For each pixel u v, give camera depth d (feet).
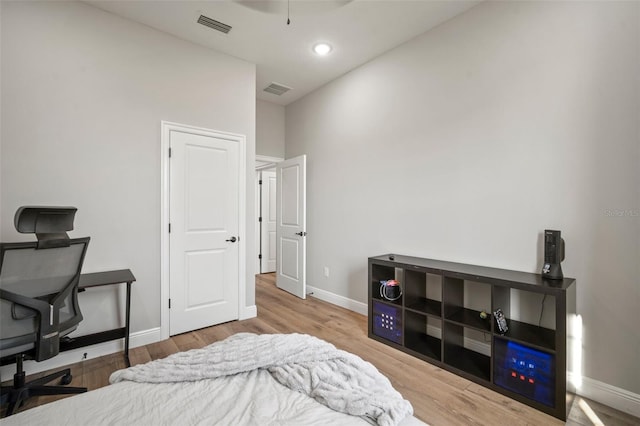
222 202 10.43
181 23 8.85
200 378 3.75
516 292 7.39
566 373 5.71
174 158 9.44
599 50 6.19
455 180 8.61
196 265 9.89
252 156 11.16
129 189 8.62
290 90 13.82
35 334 5.54
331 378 3.59
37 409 3.16
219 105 10.36
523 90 7.25
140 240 8.81
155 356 8.18
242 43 9.90
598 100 6.21
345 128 12.17
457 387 6.75
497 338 6.63
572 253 6.55
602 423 5.62
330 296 12.82
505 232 7.59
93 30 8.10
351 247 11.94
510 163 7.49
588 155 6.34
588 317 6.33
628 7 5.86
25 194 7.20
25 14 7.22
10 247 5.14
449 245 8.76
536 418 5.76
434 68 9.10
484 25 7.94
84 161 7.95
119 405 3.25
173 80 9.42
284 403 3.28
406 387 6.73
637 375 5.83
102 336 7.85
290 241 14.34
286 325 10.34
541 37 6.96
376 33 9.39
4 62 6.98
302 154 14.53
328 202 12.99
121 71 8.51
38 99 7.35
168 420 3.01
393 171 10.34
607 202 6.12
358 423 2.99
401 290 9.17
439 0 7.92
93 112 8.07
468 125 8.30
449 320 7.43
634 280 5.85
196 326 9.89
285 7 8.18
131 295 8.70
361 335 9.54
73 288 6.31
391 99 10.37
